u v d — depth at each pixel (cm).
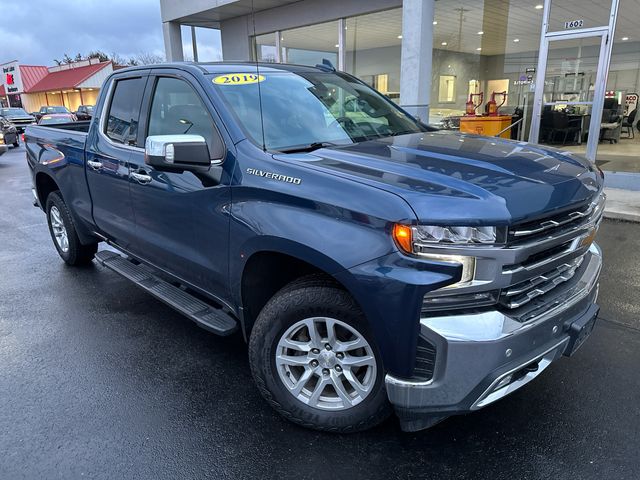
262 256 266
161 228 337
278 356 260
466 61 1253
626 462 235
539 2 1041
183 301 337
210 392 303
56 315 416
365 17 1212
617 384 296
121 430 269
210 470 239
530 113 1109
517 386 223
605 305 400
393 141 301
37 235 680
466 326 202
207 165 273
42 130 518
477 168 238
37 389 310
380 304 210
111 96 403
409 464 238
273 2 1322
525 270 210
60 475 238
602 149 945
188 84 321
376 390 238
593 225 256
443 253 199
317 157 261
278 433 264
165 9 1542
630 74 891
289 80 344
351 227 219
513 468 234
